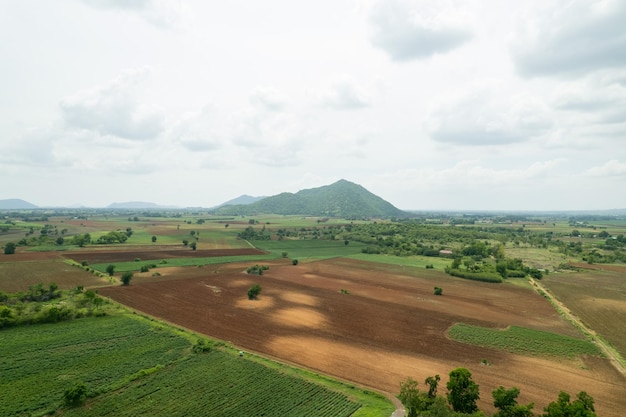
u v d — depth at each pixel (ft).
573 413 114.83
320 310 286.25
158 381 163.22
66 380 159.43
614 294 365.20
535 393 163.73
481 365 192.54
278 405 147.64
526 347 219.00
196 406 144.66
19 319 224.94
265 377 170.40
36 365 171.94
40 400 142.51
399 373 180.45
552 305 320.29
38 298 280.10
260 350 203.51
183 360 184.96
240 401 149.59
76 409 139.23
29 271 384.47
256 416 139.95
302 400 151.64
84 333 215.51
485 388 166.81
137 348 197.06
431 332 242.78
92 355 185.98
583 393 124.57
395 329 246.47
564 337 238.27
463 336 235.81
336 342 219.20
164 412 139.64
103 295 305.73
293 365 184.65
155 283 360.48
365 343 219.00
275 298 319.68
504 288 386.32
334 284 387.34
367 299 326.85
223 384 162.61
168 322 243.40
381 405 149.07
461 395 139.64
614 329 259.60
